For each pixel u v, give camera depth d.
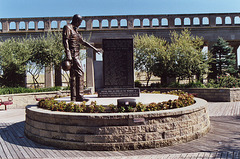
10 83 22.06
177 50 21.56
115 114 6.29
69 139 6.46
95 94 12.70
